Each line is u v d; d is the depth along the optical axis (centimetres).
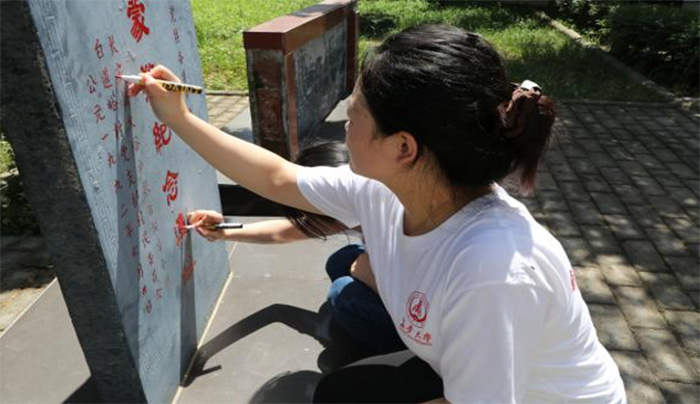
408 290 112
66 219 116
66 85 108
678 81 700
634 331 268
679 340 263
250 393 171
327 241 258
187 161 175
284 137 307
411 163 101
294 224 193
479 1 1294
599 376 113
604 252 338
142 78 133
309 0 1144
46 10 101
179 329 171
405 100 91
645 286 304
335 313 190
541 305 96
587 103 621
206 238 186
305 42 330
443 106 90
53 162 110
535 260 95
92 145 117
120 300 131
